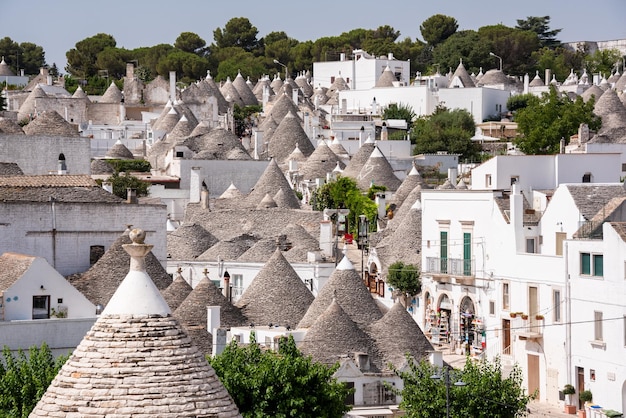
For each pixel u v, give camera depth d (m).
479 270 159.50
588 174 180.00
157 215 154.25
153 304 57.03
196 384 56.09
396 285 171.00
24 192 150.62
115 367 55.84
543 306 147.38
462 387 114.69
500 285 155.12
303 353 129.50
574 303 142.12
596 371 138.75
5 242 145.12
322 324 132.00
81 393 55.53
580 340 141.00
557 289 144.88
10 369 91.56
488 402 114.81
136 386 55.56
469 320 160.50
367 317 140.00
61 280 120.56
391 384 129.50
